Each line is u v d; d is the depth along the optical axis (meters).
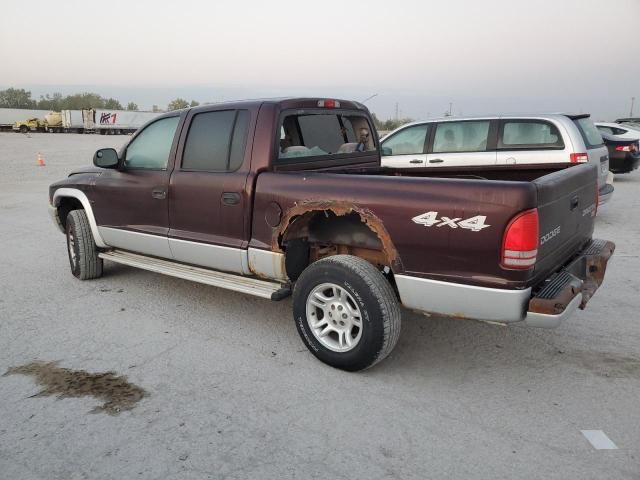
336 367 3.79
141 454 2.88
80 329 4.59
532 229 3.02
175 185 4.65
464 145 8.36
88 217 5.64
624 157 13.66
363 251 4.07
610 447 2.89
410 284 3.42
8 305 5.19
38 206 11.46
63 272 6.33
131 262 5.30
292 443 2.96
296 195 3.84
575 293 3.25
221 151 4.38
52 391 3.55
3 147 34.62
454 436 3.01
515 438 2.98
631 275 5.90
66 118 62.34
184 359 4.01
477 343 4.25
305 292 3.82
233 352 4.13
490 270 3.12
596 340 4.24
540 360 3.93
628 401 3.34
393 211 3.41
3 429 3.12
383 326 3.49
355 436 3.02
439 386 3.58
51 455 2.88
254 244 4.17
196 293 5.52
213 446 2.94
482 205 3.09
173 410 3.31
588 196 4.05
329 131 4.79
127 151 5.22
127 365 3.92
